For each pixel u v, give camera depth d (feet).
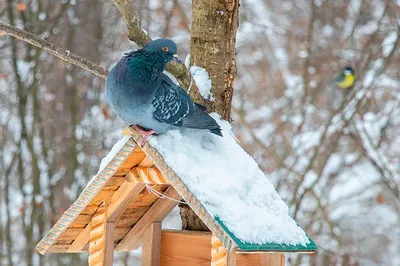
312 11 53.67
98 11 49.98
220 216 16.92
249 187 18.39
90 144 48.67
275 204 18.40
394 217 54.39
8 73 51.03
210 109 21.85
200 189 17.34
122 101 18.63
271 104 55.52
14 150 50.21
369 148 49.24
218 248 17.49
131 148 18.63
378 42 52.85
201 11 22.38
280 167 46.11
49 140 48.47
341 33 54.75
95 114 49.37
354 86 46.88
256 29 56.80
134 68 18.63
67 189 47.47
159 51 18.97
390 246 54.19
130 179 19.63
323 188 47.75
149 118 18.44
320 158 48.60
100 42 49.93
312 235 46.24
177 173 17.58
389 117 49.44
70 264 45.65
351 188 53.93
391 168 51.98
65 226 20.56
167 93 18.69
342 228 54.29
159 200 21.38
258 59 57.62
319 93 53.72
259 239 16.90
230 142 19.74
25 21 47.57
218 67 22.21
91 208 20.67
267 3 58.70
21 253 48.01
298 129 47.80
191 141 18.95
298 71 55.36
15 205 50.72
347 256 44.83
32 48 48.24
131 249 22.40
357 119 50.16
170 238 21.62
